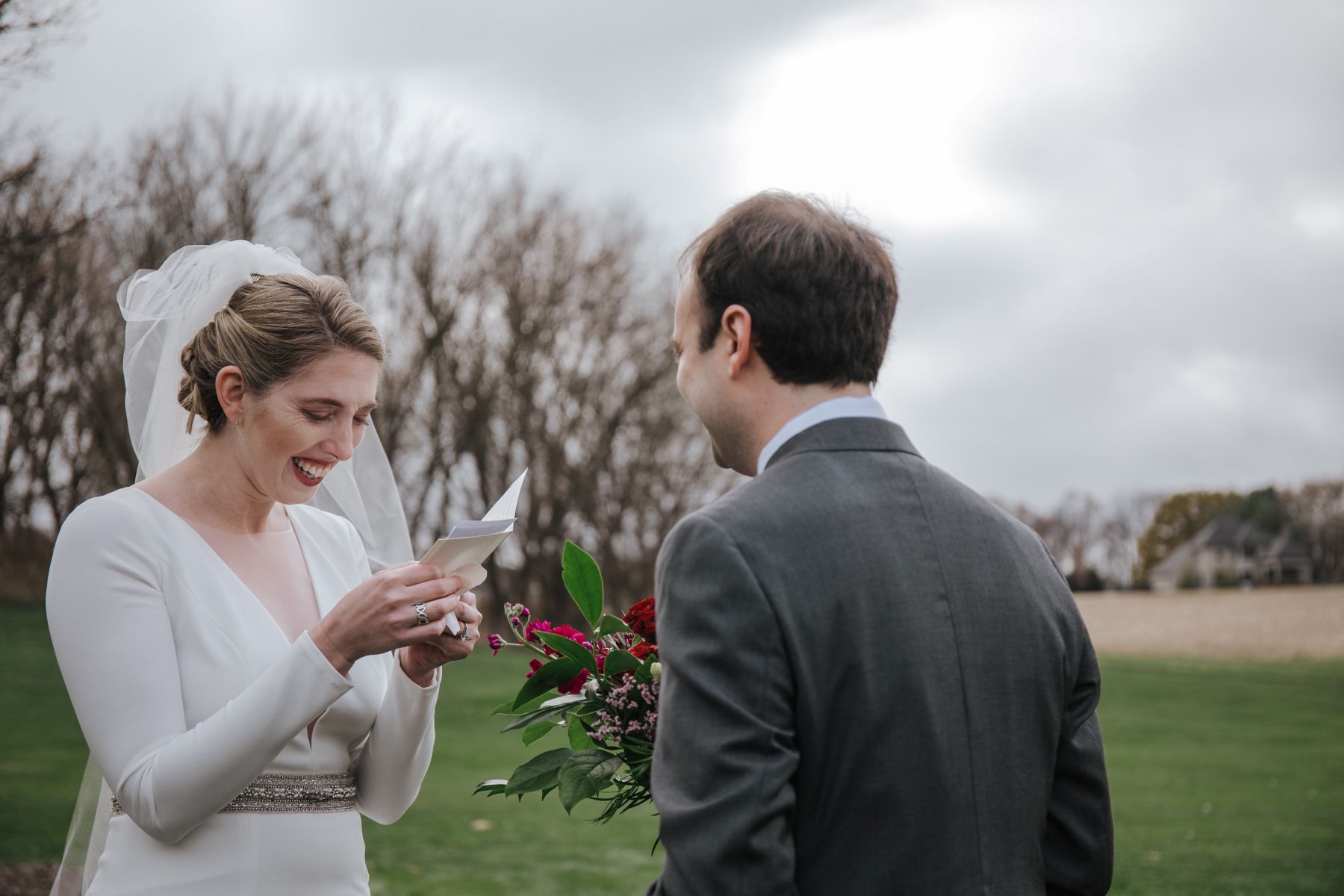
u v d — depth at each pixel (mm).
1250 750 14258
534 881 6516
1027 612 1519
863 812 1386
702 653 1361
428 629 1782
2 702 13391
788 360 1526
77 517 1930
